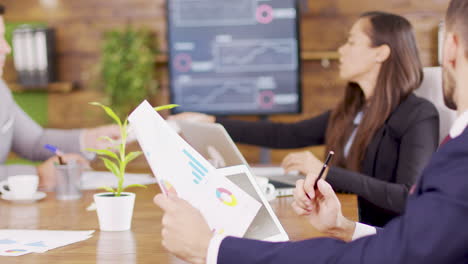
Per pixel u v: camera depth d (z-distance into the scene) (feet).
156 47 13.38
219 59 12.80
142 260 3.17
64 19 13.53
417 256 2.10
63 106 13.58
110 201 3.87
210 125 4.23
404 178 5.67
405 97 6.21
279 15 12.60
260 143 7.97
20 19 13.56
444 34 2.43
